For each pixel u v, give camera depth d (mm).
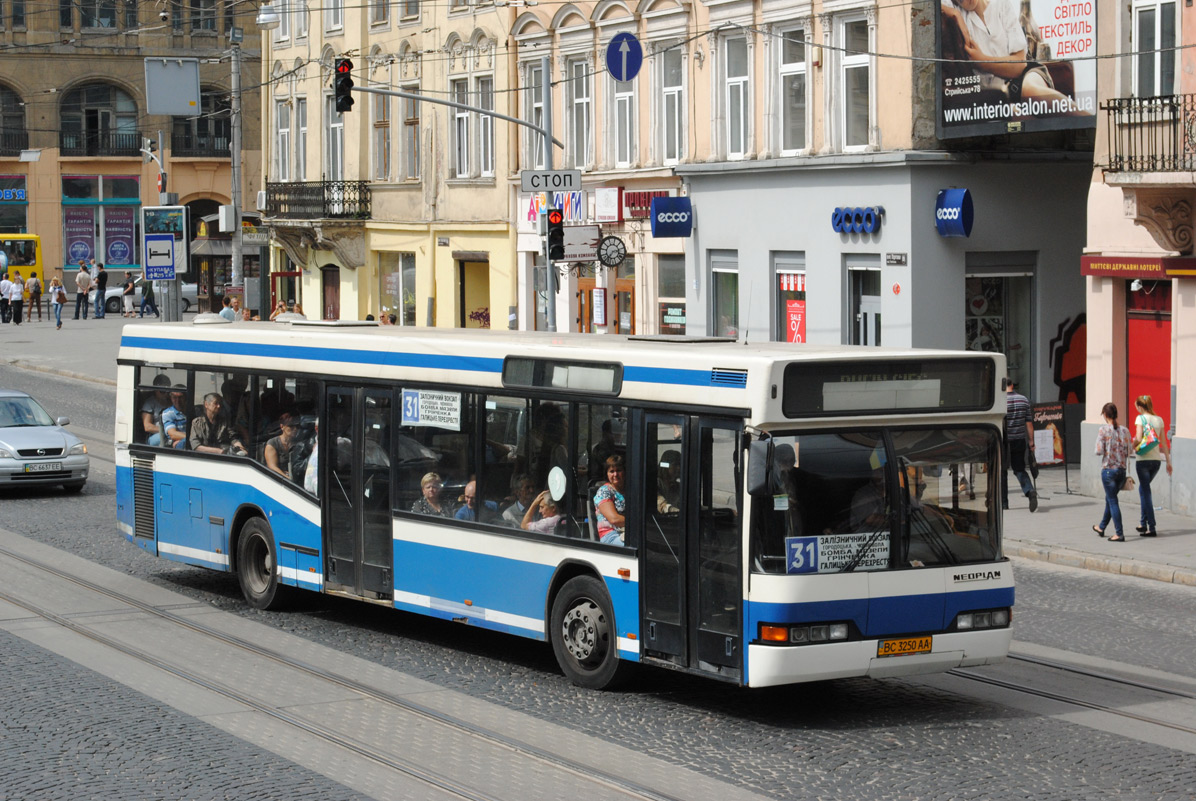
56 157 77938
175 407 17469
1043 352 27953
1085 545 19609
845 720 11430
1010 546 19828
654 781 9773
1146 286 23203
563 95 37062
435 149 42969
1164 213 21688
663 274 34062
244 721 11359
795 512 10922
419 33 43531
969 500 11586
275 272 52812
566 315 37750
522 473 13055
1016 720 11383
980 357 11625
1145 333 23312
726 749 10578
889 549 11188
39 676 12812
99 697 12094
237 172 50188
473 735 10969
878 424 11266
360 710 11734
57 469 24672
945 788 9594
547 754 10438
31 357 49312
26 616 15445
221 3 79188
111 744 10672
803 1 28797
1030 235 27625
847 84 28266
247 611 16047
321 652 13969
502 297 40438
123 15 78125
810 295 29141
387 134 46062
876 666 11070
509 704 11945
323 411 15188
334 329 15953
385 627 15273
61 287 62906
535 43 37969
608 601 12180
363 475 14680
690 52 32219
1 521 22062
